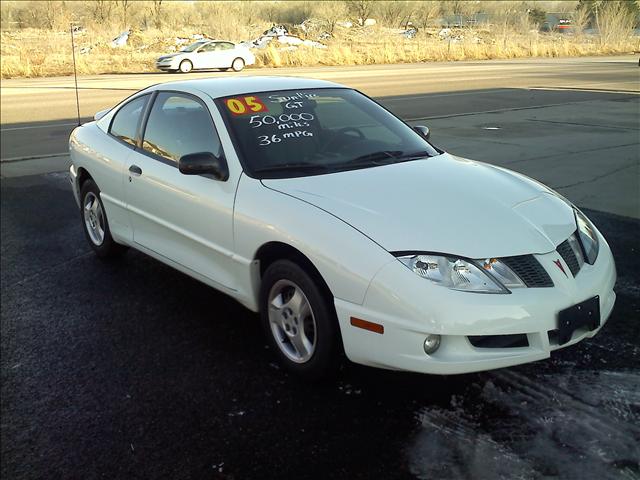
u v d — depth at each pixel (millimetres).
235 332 4305
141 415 3379
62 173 9164
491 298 3029
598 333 4078
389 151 4312
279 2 63281
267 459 2994
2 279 5312
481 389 3480
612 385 3477
